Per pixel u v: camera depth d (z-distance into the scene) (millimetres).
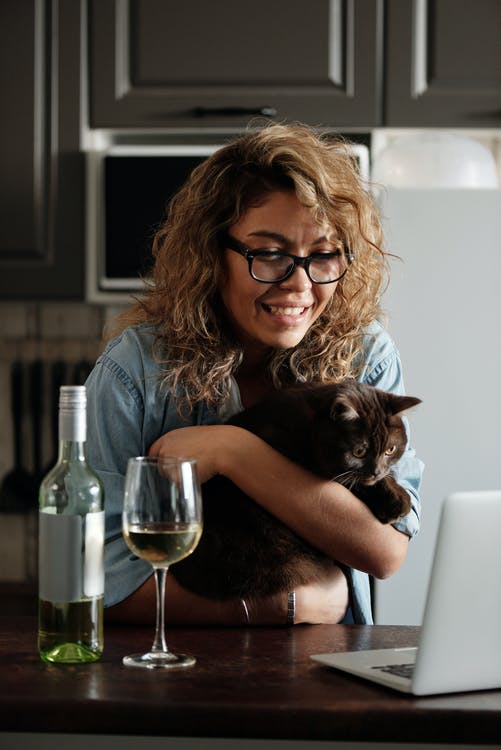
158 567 1032
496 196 2305
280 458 1281
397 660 1040
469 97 2525
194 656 1082
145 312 1564
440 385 2297
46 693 930
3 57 2572
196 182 1428
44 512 1036
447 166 2424
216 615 1258
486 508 937
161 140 2674
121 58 2562
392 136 2654
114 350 1457
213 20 2531
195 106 2545
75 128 2568
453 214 2307
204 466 1278
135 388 1426
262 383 1535
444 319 2303
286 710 892
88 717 904
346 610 1395
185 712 896
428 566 2268
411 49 2520
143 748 987
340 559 1308
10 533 3043
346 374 1509
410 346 2309
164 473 993
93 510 1037
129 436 1419
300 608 1265
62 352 3045
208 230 1381
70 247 2584
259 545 1284
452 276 2303
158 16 2541
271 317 1359
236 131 2562
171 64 2545
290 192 1331
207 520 1290
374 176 2473
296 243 1330
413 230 2312
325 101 2529
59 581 1031
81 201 2574
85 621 1038
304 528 1273
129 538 1000
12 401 2990
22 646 1126
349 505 1285
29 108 2572
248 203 1342
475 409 2297
